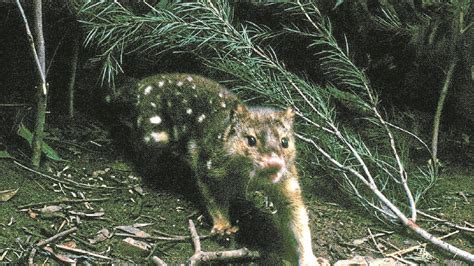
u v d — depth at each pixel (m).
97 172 1.88
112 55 1.99
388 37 2.08
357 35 2.08
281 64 2.09
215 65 1.97
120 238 1.75
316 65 2.10
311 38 2.08
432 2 2.01
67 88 2.03
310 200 1.89
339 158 1.90
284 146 1.77
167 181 1.88
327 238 1.80
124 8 1.96
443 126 2.10
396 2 2.05
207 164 1.79
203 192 1.80
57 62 2.04
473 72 1.99
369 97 1.97
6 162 1.84
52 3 2.00
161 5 1.98
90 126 1.98
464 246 1.81
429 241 1.79
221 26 1.94
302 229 1.77
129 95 1.97
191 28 1.91
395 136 2.02
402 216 1.81
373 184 1.84
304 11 1.94
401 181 1.89
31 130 1.92
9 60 2.02
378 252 1.78
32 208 1.77
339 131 1.96
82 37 2.02
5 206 1.76
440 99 1.99
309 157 1.96
